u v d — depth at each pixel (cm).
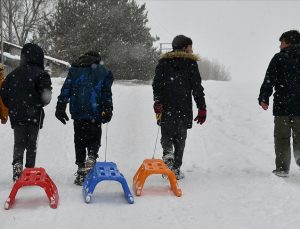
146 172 578
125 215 498
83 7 4238
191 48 668
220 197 565
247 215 498
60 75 3039
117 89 1797
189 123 657
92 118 615
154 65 4322
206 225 469
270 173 683
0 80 673
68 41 4047
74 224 468
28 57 624
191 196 571
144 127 1091
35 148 629
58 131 1014
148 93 1678
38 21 4959
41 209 511
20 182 517
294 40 662
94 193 582
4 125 1069
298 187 603
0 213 496
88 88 614
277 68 658
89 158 611
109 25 4122
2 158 773
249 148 880
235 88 1684
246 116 1188
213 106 1342
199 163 763
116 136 985
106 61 4091
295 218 485
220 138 969
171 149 650
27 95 612
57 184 616
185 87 648
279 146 664
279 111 659
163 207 527
